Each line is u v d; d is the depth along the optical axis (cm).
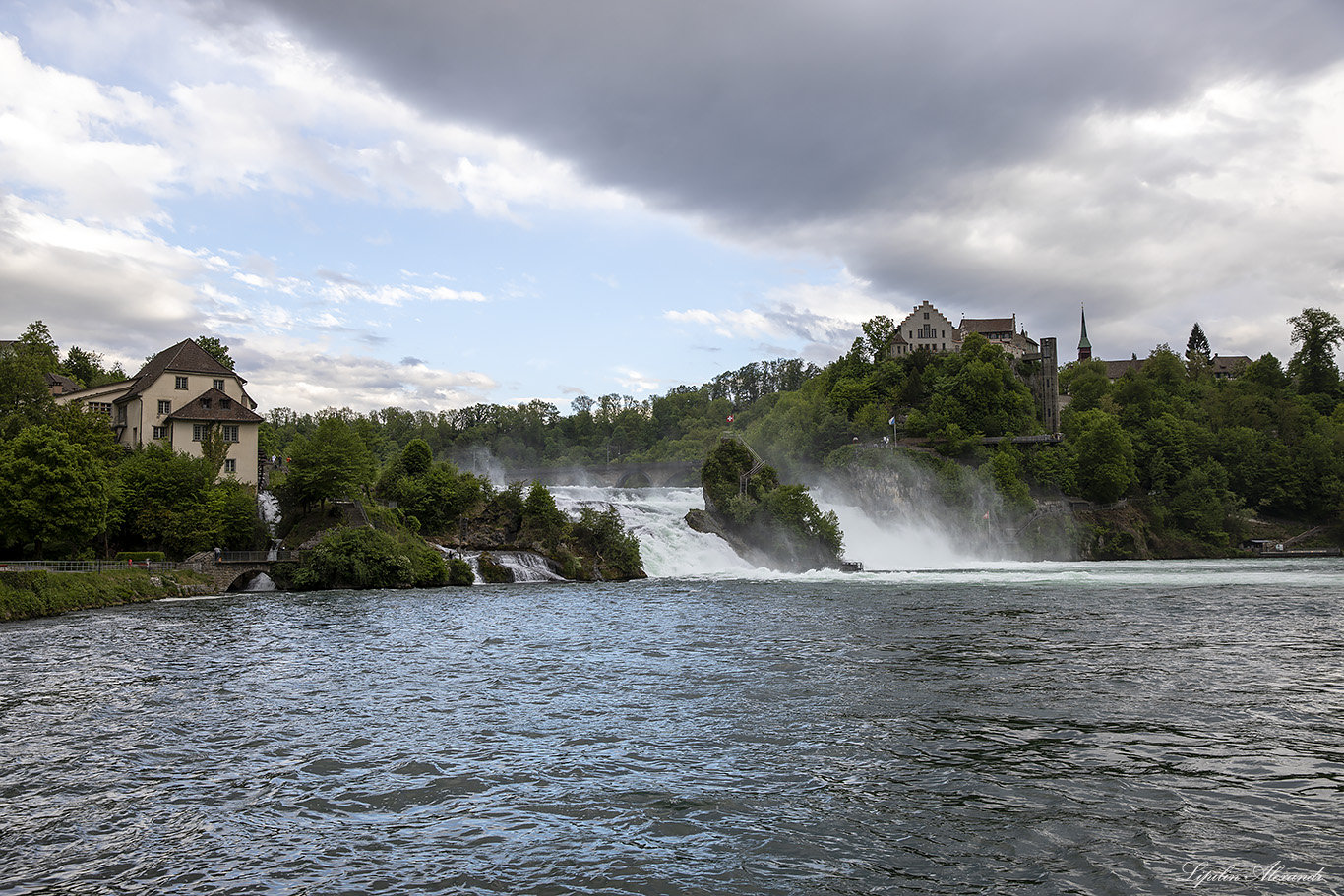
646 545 9538
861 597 6556
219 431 9600
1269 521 16025
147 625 5088
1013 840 1733
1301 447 16425
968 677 3362
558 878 1565
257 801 1992
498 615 5562
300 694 3122
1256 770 2175
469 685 3291
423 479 9525
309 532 8225
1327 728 2578
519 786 2089
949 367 17562
